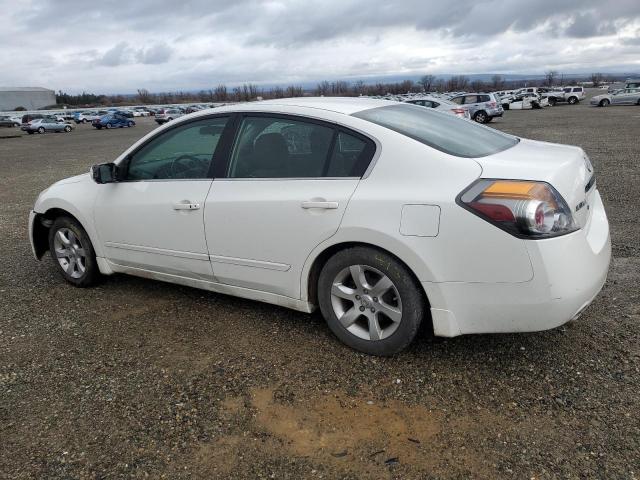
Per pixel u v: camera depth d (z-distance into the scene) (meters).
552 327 2.65
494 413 2.59
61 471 2.34
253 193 3.34
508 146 3.30
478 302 2.71
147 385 2.98
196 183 3.63
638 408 2.57
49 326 3.81
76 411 2.77
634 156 11.41
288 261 3.27
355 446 2.42
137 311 4.01
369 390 2.84
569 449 2.32
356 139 3.06
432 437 2.45
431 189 2.75
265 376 3.02
